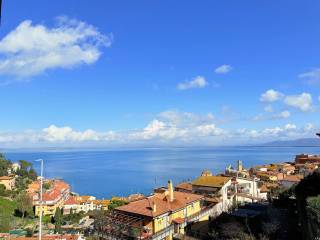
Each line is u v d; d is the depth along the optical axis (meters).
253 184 83.88
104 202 136.50
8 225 89.12
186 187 79.50
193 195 64.94
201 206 64.56
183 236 50.59
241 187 81.62
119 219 52.78
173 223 53.50
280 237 41.28
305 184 41.81
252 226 45.78
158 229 50.97
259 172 132.75
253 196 77.69
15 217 108.56
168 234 51.47
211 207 64.19
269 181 111.94
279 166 154.25
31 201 119.56
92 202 135.75
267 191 86.81
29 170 182.00
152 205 53.50
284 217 49.78
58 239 49.75
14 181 154.12
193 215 58.22
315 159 166.50
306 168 131.75
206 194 72.88
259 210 54.50
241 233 42.62
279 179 108.06
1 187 136.75
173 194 62.59
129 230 48.56
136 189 198.25
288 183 96.69
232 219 48.31
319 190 37.38
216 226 49.03
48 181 171.75
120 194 185.12
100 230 53.34
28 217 111.56
